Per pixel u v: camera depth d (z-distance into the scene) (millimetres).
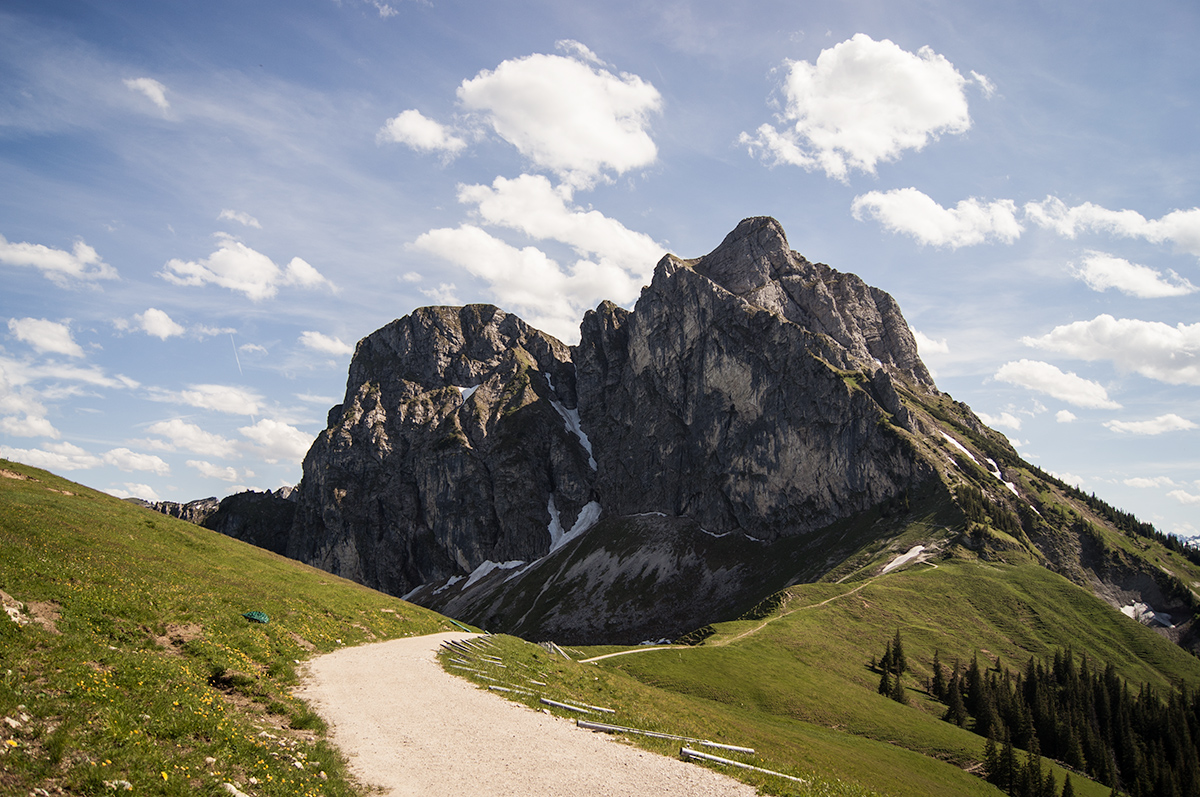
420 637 52750
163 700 20891
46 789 14766
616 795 21172
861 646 129750
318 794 18594
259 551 68812
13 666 19500
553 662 52656
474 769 22266
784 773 29109
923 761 79125
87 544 41344
